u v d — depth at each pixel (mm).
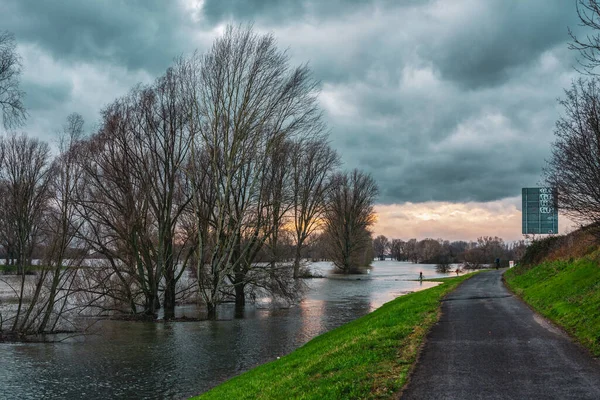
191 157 32812
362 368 10289
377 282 62812
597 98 15383
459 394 8156
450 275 79625
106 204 30016
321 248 87875
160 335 24828
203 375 16922
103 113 30531
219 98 31641
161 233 32375
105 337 24359
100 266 31594
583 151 15523
